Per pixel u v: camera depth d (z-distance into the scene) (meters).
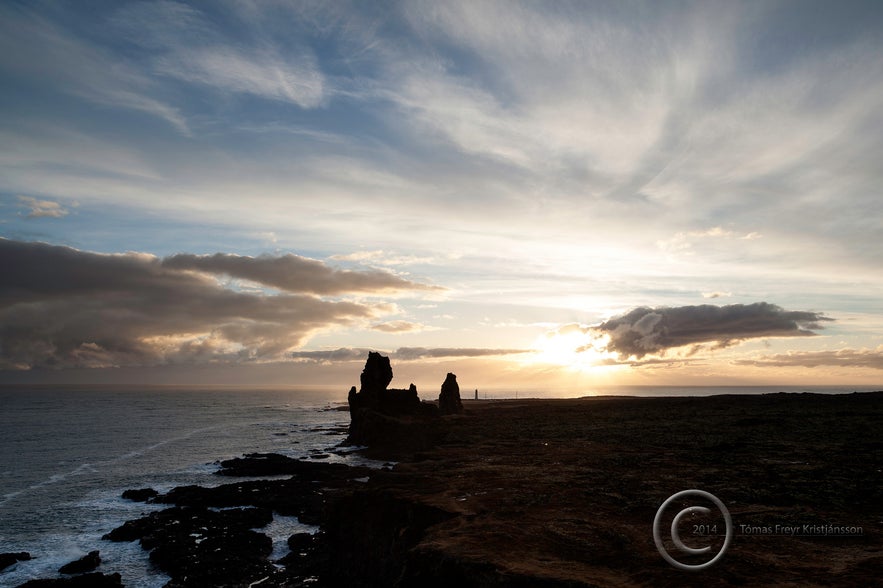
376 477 35.78
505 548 18.80
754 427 57.75
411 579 19.16
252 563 33.62
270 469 66.44
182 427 132.12
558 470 35.06
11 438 104.75
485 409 127.50
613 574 16.16
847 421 59.34
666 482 29.52
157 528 40.81
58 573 32.84
